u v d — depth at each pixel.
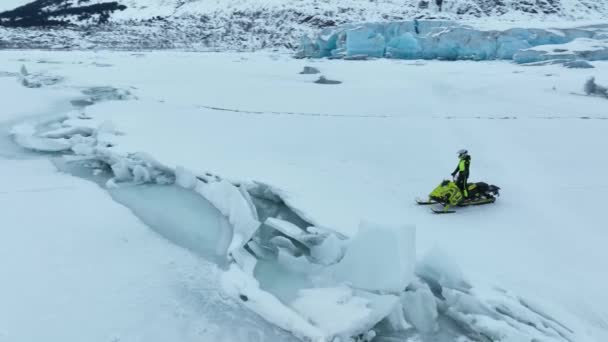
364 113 19.03
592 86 23.20
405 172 11.32
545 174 11.38
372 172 11.22
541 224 8.37
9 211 9.45
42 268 7.21
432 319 6.07
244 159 12.09
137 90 24.17
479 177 11.13
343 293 6.38
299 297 6.52
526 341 5.33
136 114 18.28
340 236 7.59
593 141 14.56
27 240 8.14
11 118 17.98
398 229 6.50
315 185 10.02
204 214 9.61
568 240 7.69
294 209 8.69
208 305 6.43
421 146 13.76
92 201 10.28
